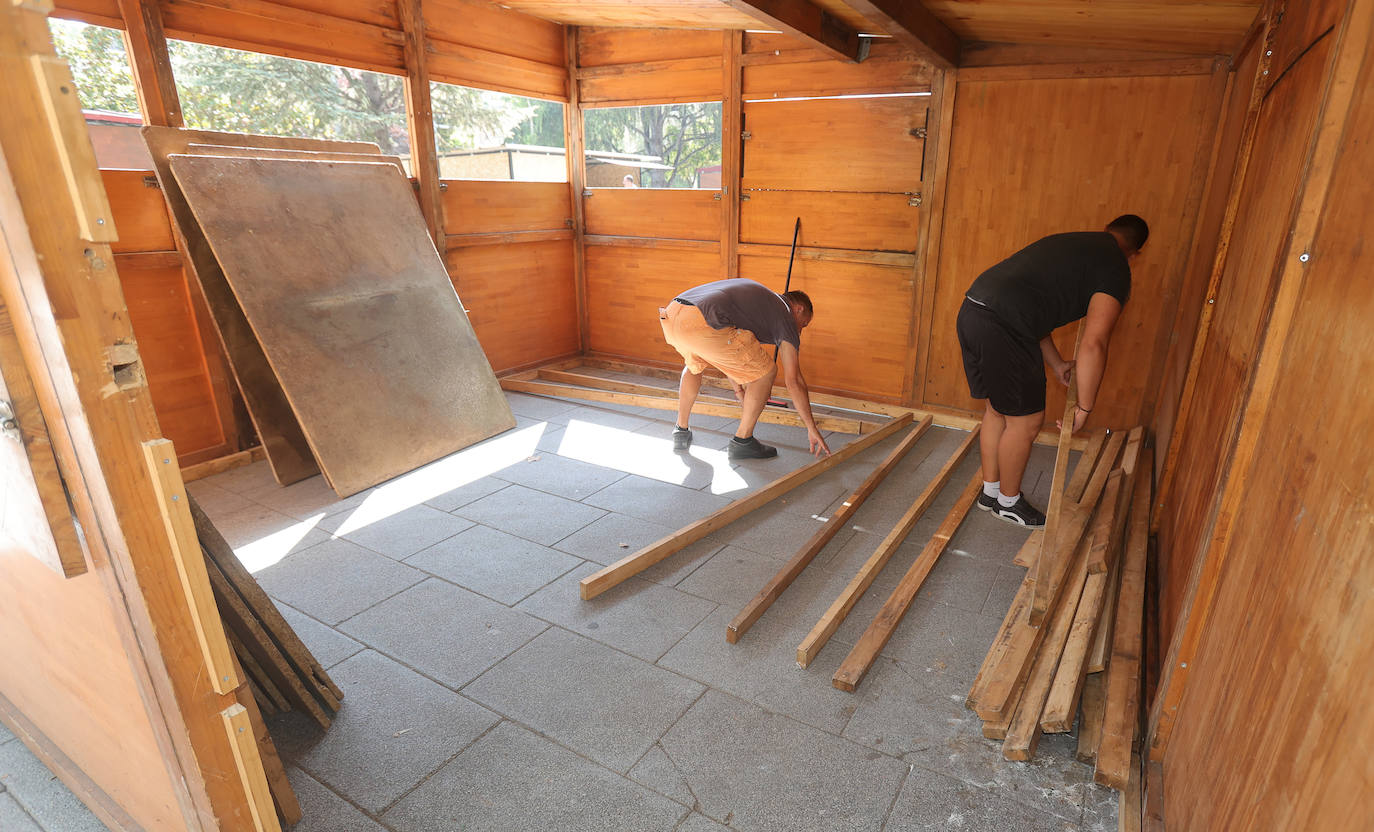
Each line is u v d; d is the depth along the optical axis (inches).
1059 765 71.6
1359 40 46.5
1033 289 110.7
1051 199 157.8
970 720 78.1
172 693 44.9
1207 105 138.3
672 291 221.3
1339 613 34.0
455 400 161.6
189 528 43.1
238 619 69.1
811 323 197.8
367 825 65.2
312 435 133.8
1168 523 105.4
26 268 36.3
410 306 158.7
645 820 65.7
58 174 35.4
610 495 136.9
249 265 132.0
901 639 92.4
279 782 63.4
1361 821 27.8
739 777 70.5
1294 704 37.6
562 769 71.6
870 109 174.7
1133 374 157.2
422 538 119.6
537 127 612.7
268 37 146.8
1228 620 53.8
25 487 44.2
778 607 99.7
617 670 86.5
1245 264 83.0
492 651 90.0
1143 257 150.5
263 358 139.5
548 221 225.5
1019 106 155.9
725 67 192.1
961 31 148.9
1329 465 38.8
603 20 200.5
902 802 67.4
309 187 146.1
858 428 172.1
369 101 400.8
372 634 93.4
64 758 68.6
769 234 198.8
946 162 166.7
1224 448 67.7
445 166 370.6
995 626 95.2
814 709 79.9
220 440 151.6
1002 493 124.9
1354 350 38.1
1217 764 49.4
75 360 37.5
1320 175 49.7
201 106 331.9
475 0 188.9
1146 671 81.7
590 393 199.0
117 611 45.3
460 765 72.1
